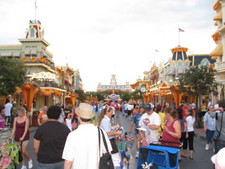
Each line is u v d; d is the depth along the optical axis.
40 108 33.28
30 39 39.69
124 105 33.44
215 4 27.97
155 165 4.96
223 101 6.00
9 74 18.77
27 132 6.98
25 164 7.55
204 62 41.19
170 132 6.25
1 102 25.42
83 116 3.52
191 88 19.56
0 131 7.00
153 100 55.59
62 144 4.36
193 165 7.96
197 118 18.44
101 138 3.50
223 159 2.25
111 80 130.75
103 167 3.32
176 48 44.00
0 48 40.22
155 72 61.22
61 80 50.72
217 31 25.05
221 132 5.95
